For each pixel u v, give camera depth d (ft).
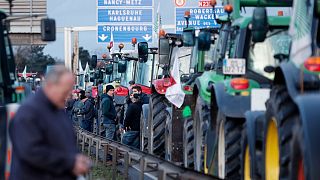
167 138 101.71
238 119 67.92
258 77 72.18
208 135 74.18
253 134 60.44
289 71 50.26
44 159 40.47
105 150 104.58
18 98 64.90
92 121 167.12
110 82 182.70
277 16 73.10
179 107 94.84
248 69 72.64
